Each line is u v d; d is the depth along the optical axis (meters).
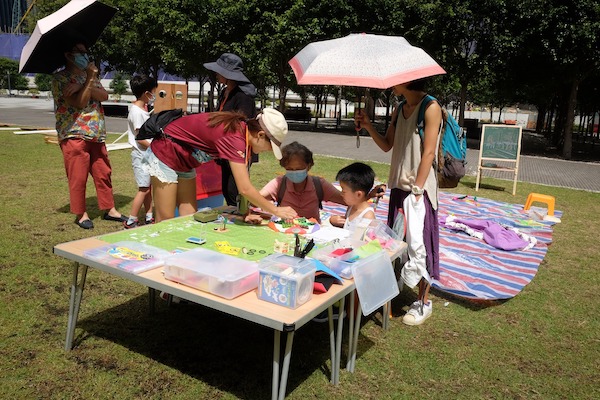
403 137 3.72
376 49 3.35
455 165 3.70
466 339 3.65
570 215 7.81
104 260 2.78
